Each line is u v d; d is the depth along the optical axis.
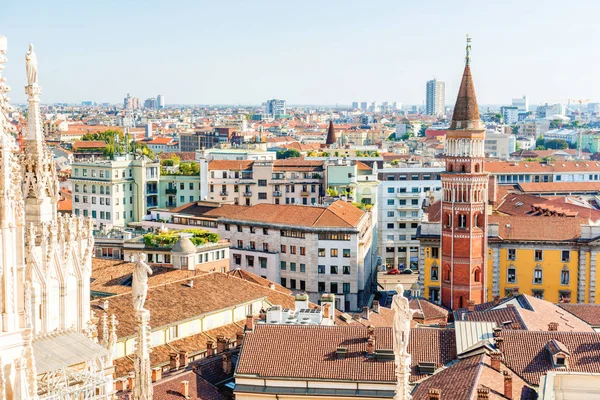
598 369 87.56
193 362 98.44
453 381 82.44
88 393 43.56
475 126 159.12
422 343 93.88
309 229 181.62
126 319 100.38
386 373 88.62
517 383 84.56
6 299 32.22
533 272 170.38
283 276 187.00
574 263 168.62
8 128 34.03
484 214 160.88
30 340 33.03
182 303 110.75
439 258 171.75
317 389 88.81
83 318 49.81
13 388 32.19
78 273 49.34
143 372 41.94
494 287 170.88
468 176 158.25
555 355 88.94
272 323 100.06
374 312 128.38
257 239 190.12
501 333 94.56
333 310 113.75
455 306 161.50
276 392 88.81
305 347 93.50
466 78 160.00
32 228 45.88
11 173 33.12
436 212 190.75
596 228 167.25
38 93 49.59
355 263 181.38
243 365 91.38
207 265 167.88
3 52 33.91
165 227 184.38
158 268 141.38
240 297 118.94
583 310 125.00
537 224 172.50
